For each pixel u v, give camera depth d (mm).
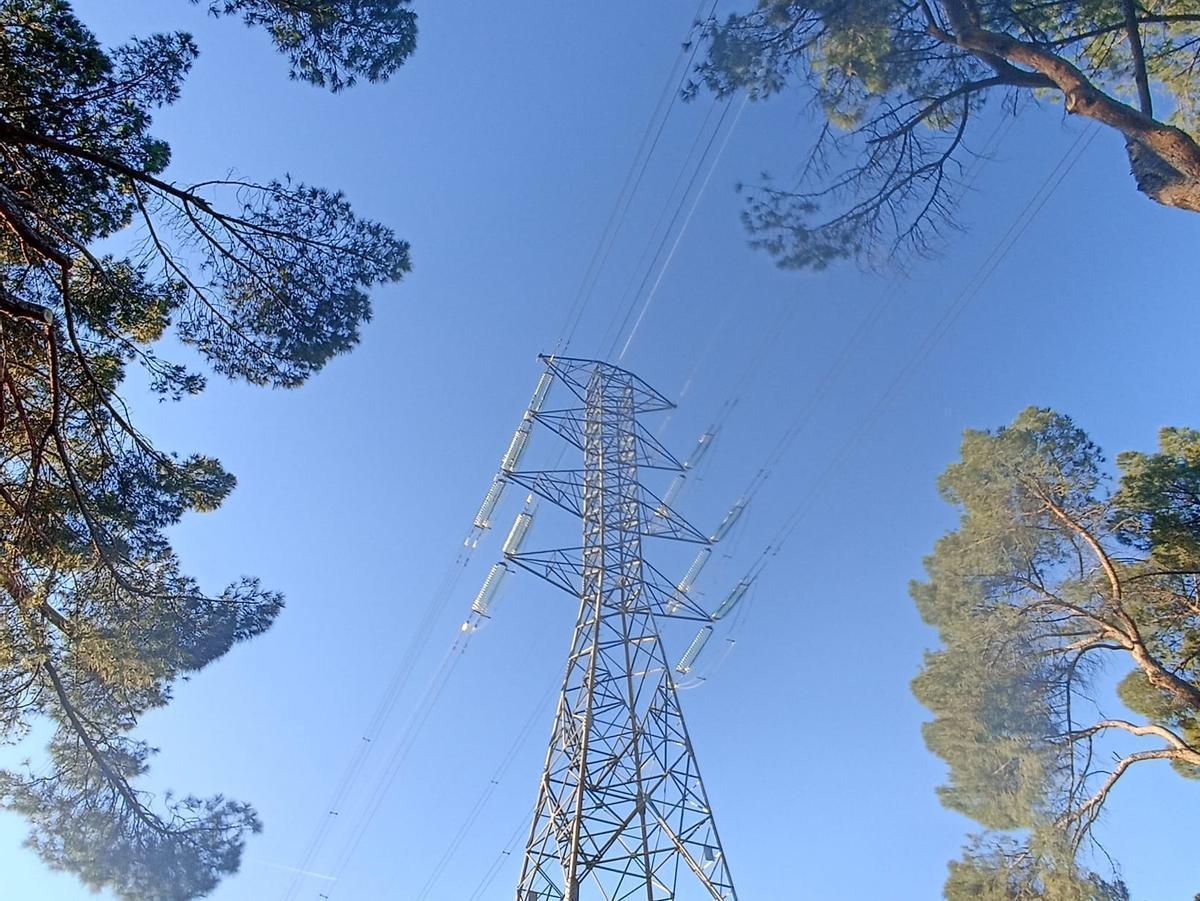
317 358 10391
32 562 9891
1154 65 13102
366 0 9961
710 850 13297
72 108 8461
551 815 13867
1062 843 12664
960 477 15578
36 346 9039
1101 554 13398
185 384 10484
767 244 12500
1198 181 8625
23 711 11141
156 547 10891
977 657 14258
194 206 9117
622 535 18219
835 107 11664
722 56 11688
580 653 15969
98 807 11453
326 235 9898
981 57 10281
